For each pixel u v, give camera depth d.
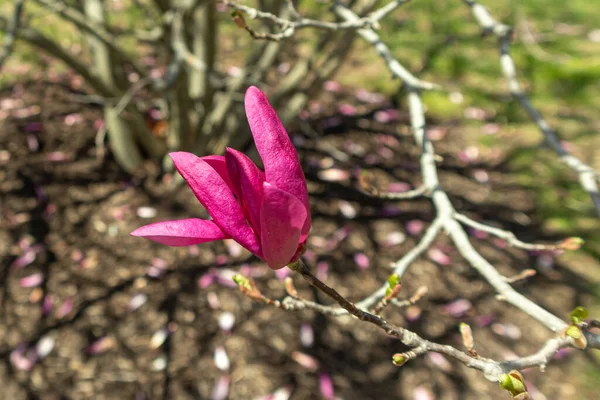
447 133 1.88
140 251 1.40
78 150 1.63
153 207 1.51
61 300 1.29
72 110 1.76
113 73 1.40
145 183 1.58
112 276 1.34
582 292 1.38
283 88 1.48
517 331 1.28
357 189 1.62
